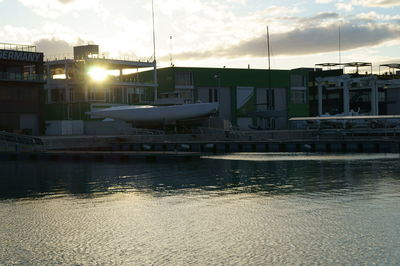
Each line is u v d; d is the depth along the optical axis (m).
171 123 68.50
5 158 48.84
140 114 66.00
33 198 23.78
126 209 20.52
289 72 110.19
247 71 104.50
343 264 12.87
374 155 49.62
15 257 13.80
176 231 16.53
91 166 40.38
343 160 43.38
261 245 14.68
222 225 17.30
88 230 16.83
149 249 14.45
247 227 16.94
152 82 100.06
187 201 22.27
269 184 27.58
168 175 32.84
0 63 62.47
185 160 44.56
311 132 69.56
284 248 14.34
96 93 78.38
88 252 14.21
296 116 111.31
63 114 75.88
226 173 33.56
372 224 17.11
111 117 66.62
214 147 58.44
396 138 61.44
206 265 12.96
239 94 103.56
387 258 13.28
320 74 122.75
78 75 78.50
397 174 31.92
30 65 65.75
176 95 76.31
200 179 30.36
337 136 66.38
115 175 33.34
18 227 17.36
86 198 23.56
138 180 30.34
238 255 13.74
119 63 82.88
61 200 23.08
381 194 23.47
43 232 16.59
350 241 14.97
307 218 18.20
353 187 25.95
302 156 48.97
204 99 100.44
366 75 109.50
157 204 21.58
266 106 106.81
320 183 27.72
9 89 61.94
